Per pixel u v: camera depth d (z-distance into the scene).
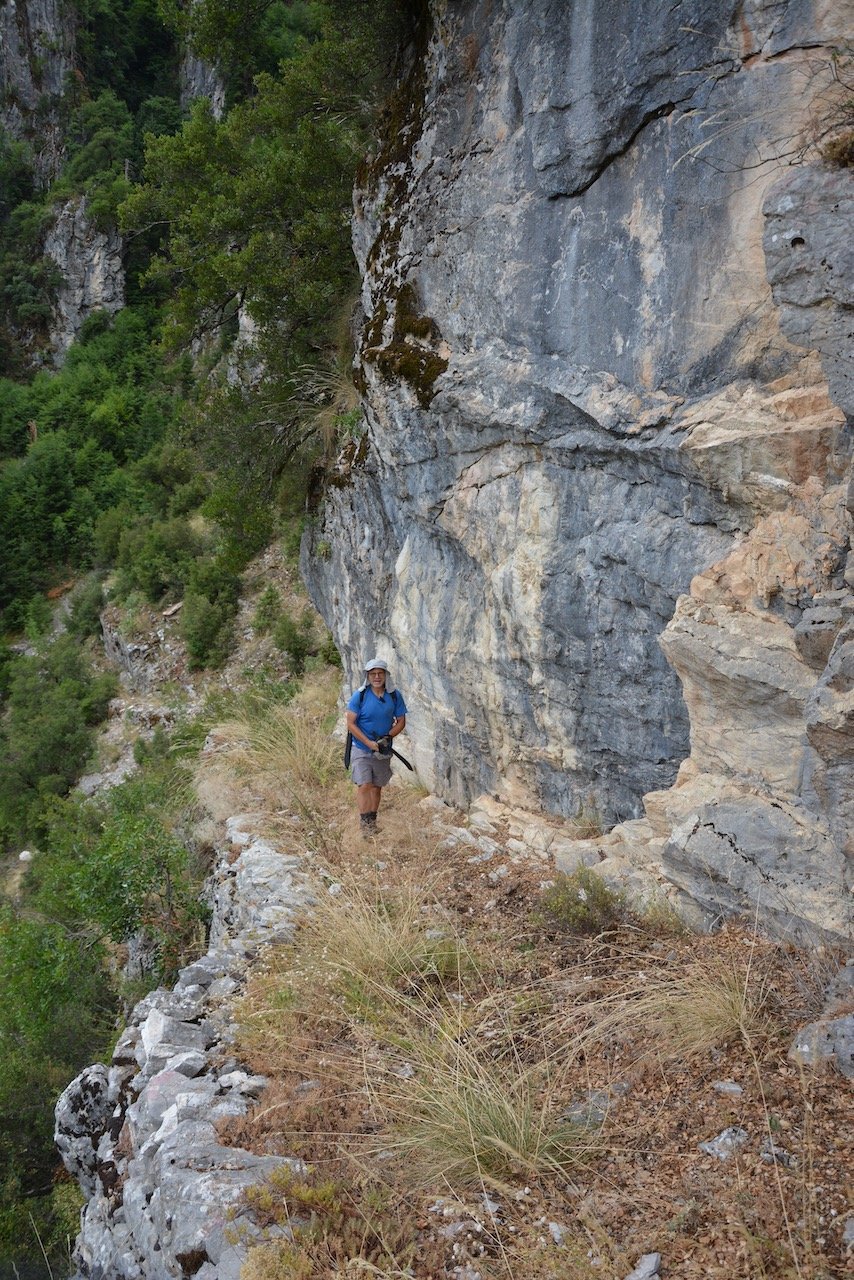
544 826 5.98
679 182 4.51
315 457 10.94
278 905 5.87
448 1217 3.06
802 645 3.77
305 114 12.01
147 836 8.42
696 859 4.24
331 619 10.70
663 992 3.92
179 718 17.98
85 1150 4.91
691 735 4.55
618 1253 2.71
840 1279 2.46
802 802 4.02
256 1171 3.36
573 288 5.17
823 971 3.69
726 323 4.38
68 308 48.19
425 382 6.25
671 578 4.71
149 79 60.91
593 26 4.83
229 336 36.16
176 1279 3.07
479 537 6.24
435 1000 4.36
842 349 3.38
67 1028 9.20
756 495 4.23
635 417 4.72
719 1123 3.17
